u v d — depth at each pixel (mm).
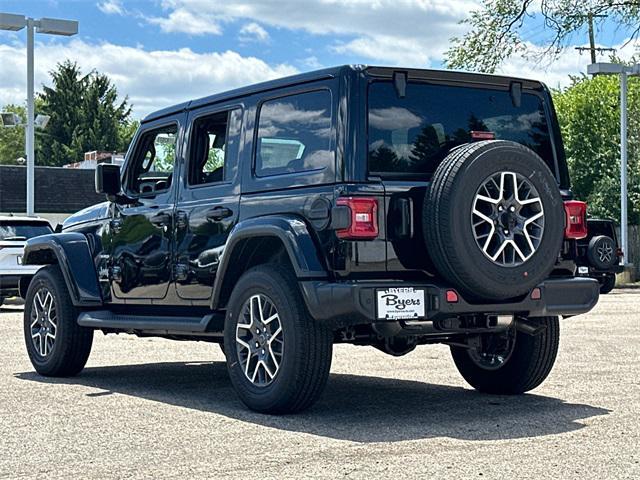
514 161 6484
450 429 6238
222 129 7668
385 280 6402
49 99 84312
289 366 6570
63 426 6441
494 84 7227
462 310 6418
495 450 5570
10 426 6449
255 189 7172
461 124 7008
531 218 6535
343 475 4980
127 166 8719
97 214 9008
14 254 19406
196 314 7922
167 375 9258
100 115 84188
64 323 8945
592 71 31219
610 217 43219
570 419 6582
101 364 10219
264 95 7285
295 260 6438
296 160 6895
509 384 7719
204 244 7590
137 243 8375
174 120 8164
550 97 7531
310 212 6609
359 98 6602
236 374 6980
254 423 6504
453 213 6305
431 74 6914
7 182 54188
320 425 6406
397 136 6691
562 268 7168
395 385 8367
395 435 6039
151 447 5738
